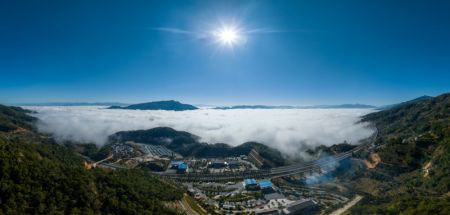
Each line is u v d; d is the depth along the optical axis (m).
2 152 199.75
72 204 192.25
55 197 189.38
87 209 192.50
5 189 174.12
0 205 165.88
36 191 185.25
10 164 192.62
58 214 179.00
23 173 191.75
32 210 172.88
